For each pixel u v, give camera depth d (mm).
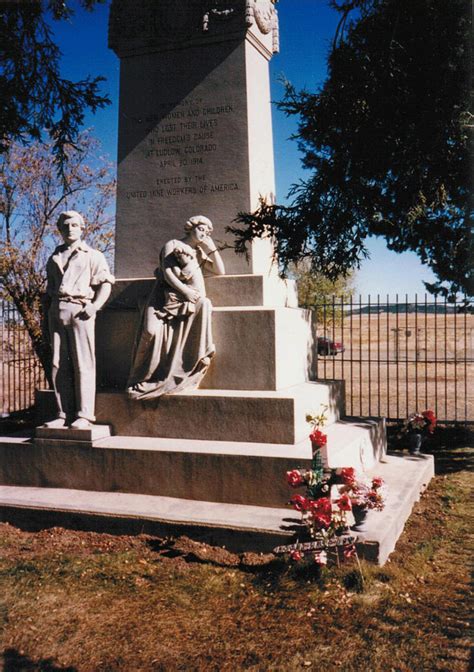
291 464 5816
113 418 6953
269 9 8031
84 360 6875
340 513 4953
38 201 14109
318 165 9477
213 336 6898
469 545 5637
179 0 7664
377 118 8445
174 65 7766
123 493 6422
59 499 6250
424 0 8344
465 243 10234
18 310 12648
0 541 5699
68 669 3721
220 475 6062
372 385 20000
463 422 11000
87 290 7031
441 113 8359
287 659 3795
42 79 8969
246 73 7480
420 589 4730
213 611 4418
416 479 7023
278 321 6773
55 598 4605
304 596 4570
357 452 6965
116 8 7941
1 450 6949
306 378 8016
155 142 7816
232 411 6488
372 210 8875
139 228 7824
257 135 7723
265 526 5344
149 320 6797
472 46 8289
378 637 4020
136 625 4230
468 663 3705
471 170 8688
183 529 5539
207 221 7176
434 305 11359
